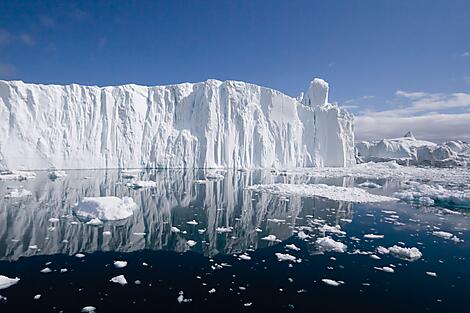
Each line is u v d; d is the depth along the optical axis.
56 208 22.02
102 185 32.97
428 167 96.25
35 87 49.50
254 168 62.50
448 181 46.88
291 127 67.12
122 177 40.53
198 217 21.02
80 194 27.36
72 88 53.19
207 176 45.00
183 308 9.37
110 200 20.92
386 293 10.59
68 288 10.52
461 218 21.91
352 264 13.12
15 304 9.38
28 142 46.38
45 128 48.88
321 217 21.58
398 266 12.98
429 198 27.67
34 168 45.94
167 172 50.66
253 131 64.75
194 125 62.25
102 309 9.20
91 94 54.94
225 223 19.59
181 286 10.87
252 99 66.38
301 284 11.18
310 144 69.31
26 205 22.72
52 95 50.66
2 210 21.11
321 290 10.74
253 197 28.64
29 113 47.84
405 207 25.52
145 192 30.06
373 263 13.26
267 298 10.10
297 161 67.31
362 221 20.66
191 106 63.41
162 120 61.09
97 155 52.94
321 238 15.98
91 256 13.66
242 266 12.79
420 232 18.16
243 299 10.01
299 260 13.50
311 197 29.02
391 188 37.69
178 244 15.47
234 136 63.19
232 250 14.74
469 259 13.80
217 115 62.59
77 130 52.25
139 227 18.22
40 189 29.34
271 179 44.03
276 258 13.74
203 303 9.70
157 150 58.09
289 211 23.28
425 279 11.72
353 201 27.55
